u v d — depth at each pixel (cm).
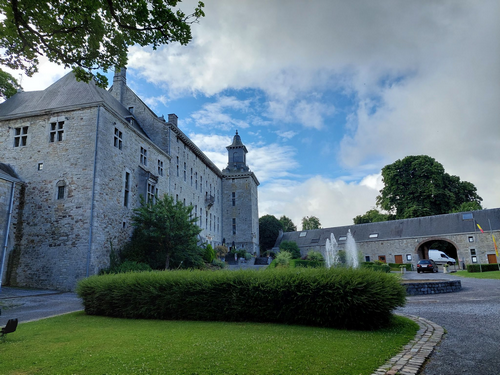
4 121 2269
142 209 2214
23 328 794
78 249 1919
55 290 1872
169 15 806
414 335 669
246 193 5116
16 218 2041
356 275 791
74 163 2055
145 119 3195
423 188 4569
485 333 670
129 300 970
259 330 737
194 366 468
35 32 775
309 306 802
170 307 919
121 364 483
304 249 5294
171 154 3192
